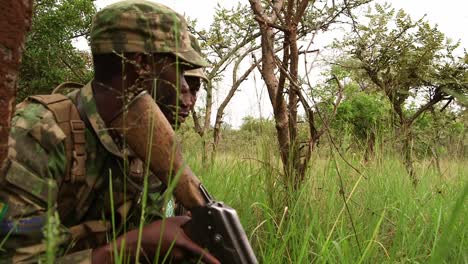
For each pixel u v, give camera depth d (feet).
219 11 15.07
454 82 15.56
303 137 11.27
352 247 8.20
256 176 10.59
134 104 5.41
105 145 5.66
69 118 5.67
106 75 5.85
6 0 3.46
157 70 5.99
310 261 8.16
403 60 15.42
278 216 9.26
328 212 9.16
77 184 5.70
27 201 5.14
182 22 6.34
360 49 14.64
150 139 5.31
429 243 9.30
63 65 30.91
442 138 15.08
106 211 6.06
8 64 3.54
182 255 5.56
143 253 5.56
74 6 29.86
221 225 5.34
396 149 13.84
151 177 6.39
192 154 11.67
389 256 8.21
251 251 5.46
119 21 5.83
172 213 7.16
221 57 15.84
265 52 9.91
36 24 28.84
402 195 11.32
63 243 5.61
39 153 5.34
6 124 3.62
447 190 12.88
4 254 5.08
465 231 9.11
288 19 9.55
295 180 9.75
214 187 11.09
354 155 11.93
